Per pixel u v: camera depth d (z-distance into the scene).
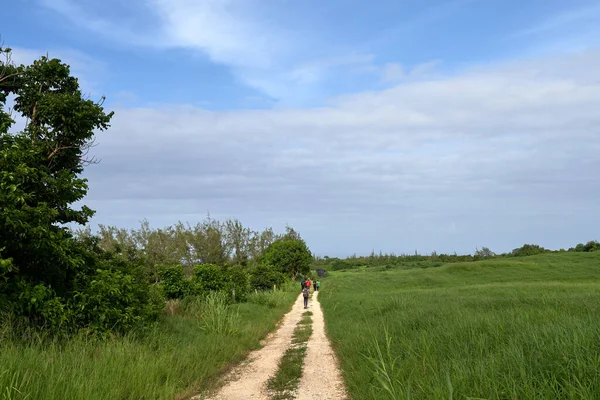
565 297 14.59
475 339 7.11
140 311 10.45
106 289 9.28
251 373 8.69
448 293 24.22
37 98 10.39
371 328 11.27
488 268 53.25
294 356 10.42
